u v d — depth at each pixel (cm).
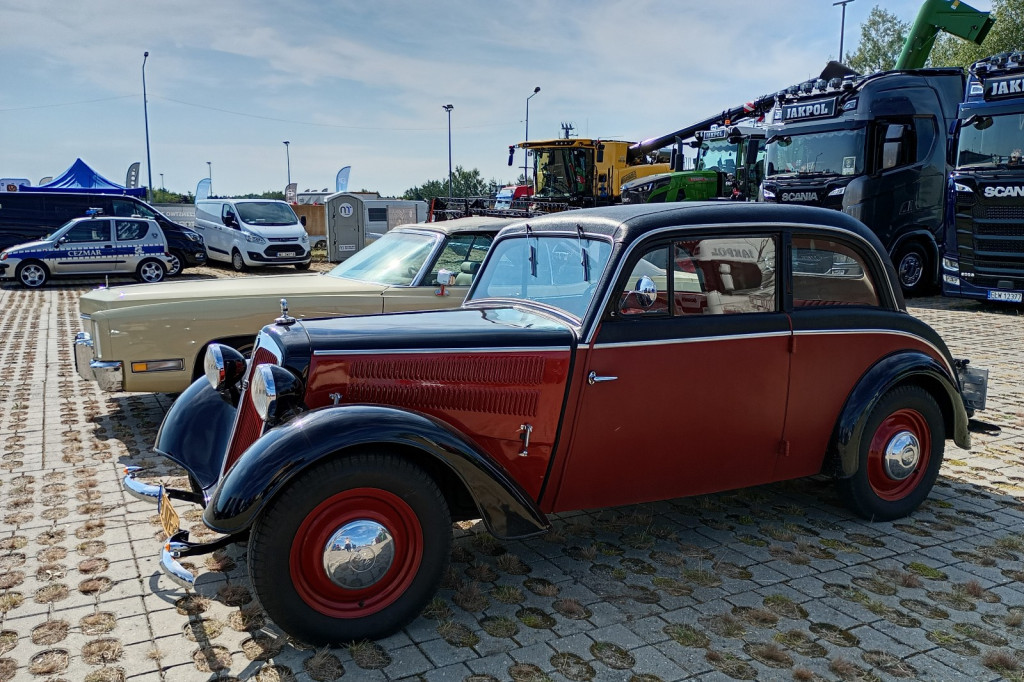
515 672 293
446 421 346
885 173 1348
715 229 377
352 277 711
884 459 431
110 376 581
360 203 2359
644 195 1881
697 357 375
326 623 304
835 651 308
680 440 383
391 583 318
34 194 1867
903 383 433
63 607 342
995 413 659
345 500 306
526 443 355
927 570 377
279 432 300
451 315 400
